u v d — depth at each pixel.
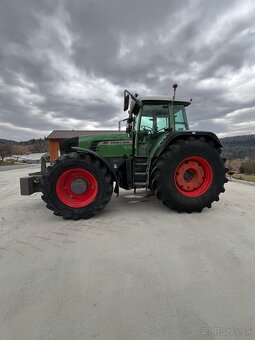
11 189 6.84
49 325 1.49
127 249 2.53
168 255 2.37
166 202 3.88
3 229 3.25
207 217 3.64
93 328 1.46
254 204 4.47
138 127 4.44
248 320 1.50
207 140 4.14
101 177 3.71
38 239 2.87
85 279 1.98
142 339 1.37
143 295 1.76
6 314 1.59
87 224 3.40
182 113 4.65
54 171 3.66
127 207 4.33
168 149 3.89
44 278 2.01
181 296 1.74
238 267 2.12
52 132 18.16
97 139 4.38
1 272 2.12
